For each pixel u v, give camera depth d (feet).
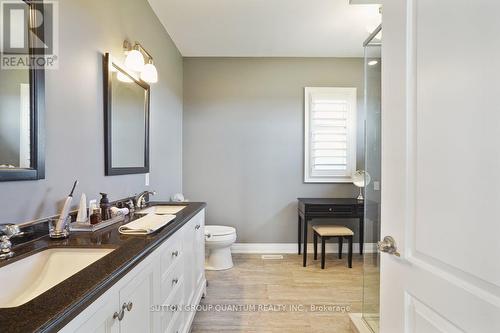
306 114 11.91
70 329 2.13
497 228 1.91
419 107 2.65
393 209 3.06
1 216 3.34
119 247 3.55
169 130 10.12
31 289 3.20
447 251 2.32
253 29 9.48
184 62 11.91
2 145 3.30
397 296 3.04
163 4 8.00
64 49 4.38
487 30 1.97
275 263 10.66
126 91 6.51
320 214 10.52
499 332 1.90
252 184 12.00
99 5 5.39
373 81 7.25
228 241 10.01
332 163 11.93
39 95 3.79
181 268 5.48
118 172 6.09
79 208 4.47
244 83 11.94
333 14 8.50
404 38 2.84
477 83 2.04
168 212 6.91
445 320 2.36
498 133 1.90
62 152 4.38
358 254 11.63
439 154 2.40
